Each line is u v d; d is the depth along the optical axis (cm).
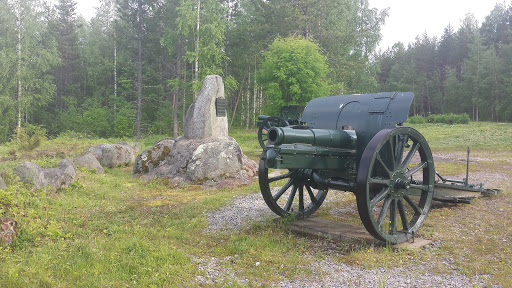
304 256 462
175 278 385
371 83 3466
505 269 411
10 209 570
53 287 357
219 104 1191
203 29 2611
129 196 845
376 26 3428
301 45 2056
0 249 434
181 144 1121
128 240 503
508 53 5184
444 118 4406
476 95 5406
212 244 516
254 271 412
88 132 3388
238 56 3584
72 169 890
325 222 597
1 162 1160
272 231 566
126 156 1329
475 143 2331
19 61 2788
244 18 3631
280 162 452
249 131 3419
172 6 3212
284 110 684
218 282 383
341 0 2942
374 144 454
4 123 2895
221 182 988
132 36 3422
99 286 359
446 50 6975
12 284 353
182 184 974
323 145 493
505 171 1230
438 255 461
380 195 472
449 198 717
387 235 477
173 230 571
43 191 755
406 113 493
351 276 399
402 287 370
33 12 3072
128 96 4066
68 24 4347
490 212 670
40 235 512
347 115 552
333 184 543
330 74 2733
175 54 3600
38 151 1567
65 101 4053
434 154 1834
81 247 462
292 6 2862
